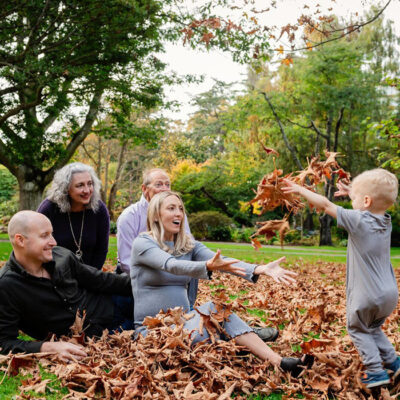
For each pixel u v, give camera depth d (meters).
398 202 29.02
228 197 32.22
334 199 29.38
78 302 3.41
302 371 2.79
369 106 23.20
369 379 2.62
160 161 38.88
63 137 17.33
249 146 30.05
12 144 15.21
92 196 4.15
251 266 2.98
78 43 13.41
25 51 12.46
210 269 2.96
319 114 24.75
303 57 23.45
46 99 14.53
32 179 16.78
